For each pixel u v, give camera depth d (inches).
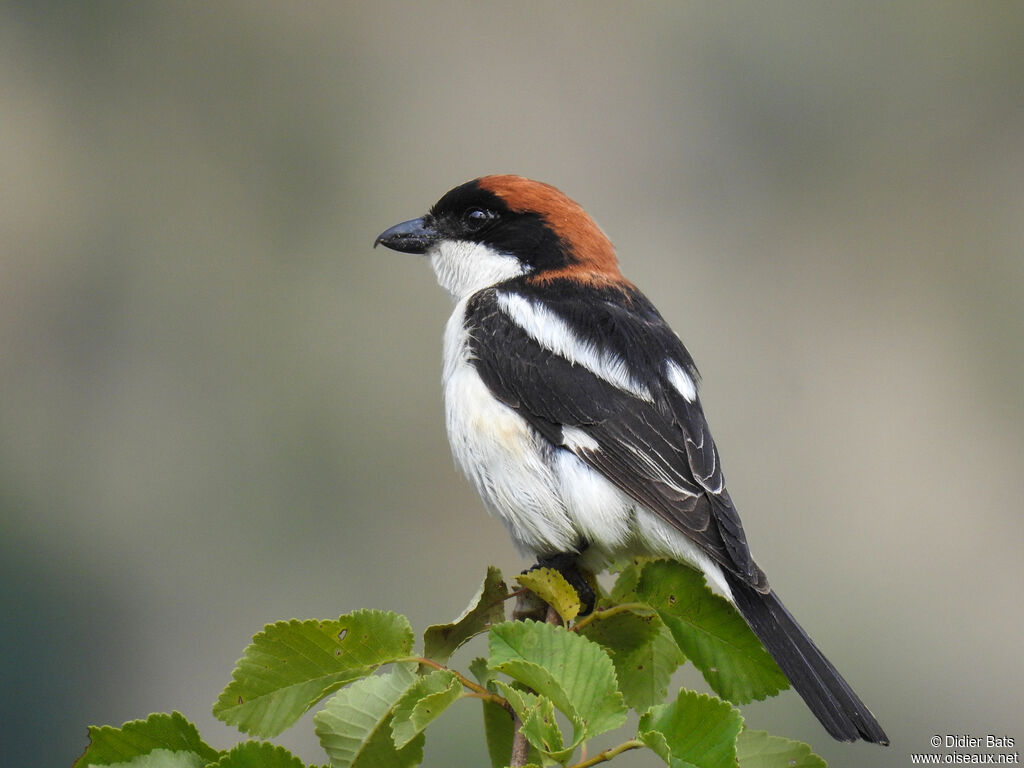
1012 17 626.8
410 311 547.5
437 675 151.8
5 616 457.7
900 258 609.6
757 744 161.8
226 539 498.0
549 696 146.3
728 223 612.7
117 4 631.2
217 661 469.1
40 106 629.6
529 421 235.9
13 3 636.7
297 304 570.3
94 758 146.6
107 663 462.3
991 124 622.2
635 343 241.6
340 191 625.6
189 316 573.0
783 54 628.4
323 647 156.9
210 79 634.8
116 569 485.7
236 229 611.5
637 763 319.3
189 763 147.2
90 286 587.2
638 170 619.2
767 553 494.3
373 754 155.5
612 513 227.0
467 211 277.0
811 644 187.8
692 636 179.5
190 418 531.2
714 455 230.4
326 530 498.9
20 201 612.4
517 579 178.4
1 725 440.1
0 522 488.7
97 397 550.3
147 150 625.0
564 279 260.5
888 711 425.7
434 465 510.3
